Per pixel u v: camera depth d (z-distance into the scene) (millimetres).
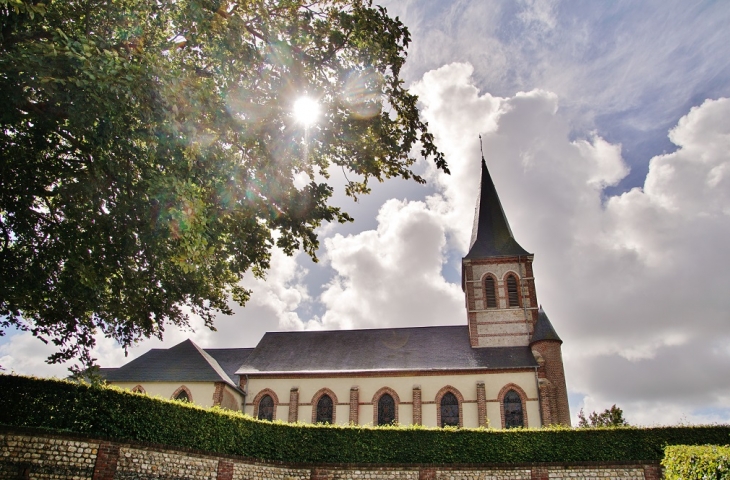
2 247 15141
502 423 35156
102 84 11023
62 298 16344
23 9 10711
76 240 14406
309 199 18172
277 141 15414
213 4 13336
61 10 12773
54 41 11602
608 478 24359
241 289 21734
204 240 12391
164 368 38125
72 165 14211
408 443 25656
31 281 15242
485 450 25328
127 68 11414
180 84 12477
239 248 17781
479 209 47750
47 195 14461
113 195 13930
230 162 15156
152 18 14336
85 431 18547
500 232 45719
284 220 18281
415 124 17156
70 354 17984
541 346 37312
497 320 40938
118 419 19484
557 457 24938
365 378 38031
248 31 15273
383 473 25000
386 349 40844
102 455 18609
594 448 24922
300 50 15047
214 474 22203
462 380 36906
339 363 39656
